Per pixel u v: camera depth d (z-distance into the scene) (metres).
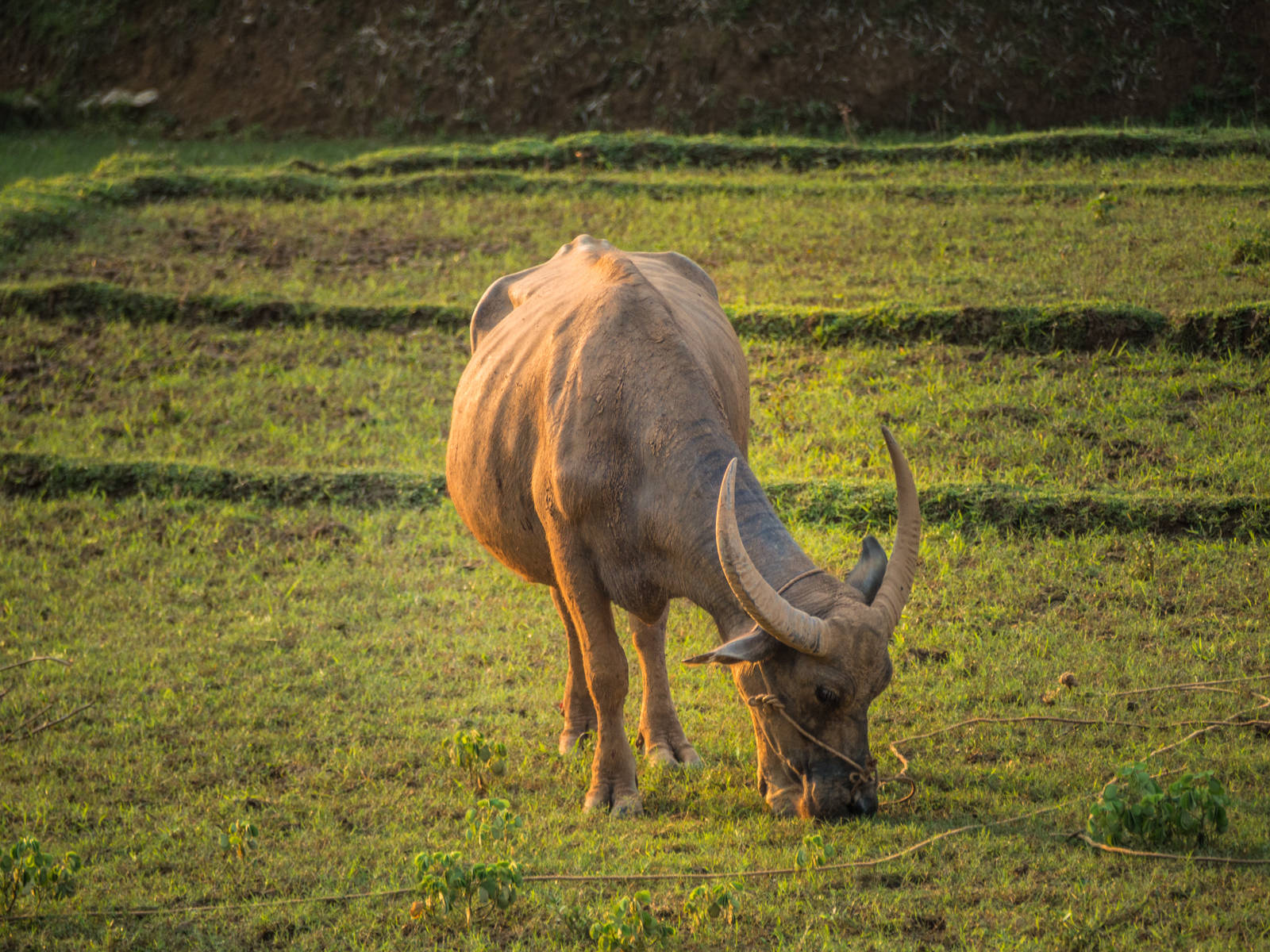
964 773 19.92
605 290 19.88
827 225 51.34
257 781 21.16
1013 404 34.81
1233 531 28.11
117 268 50.50
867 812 16.95
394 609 27.83
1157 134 58.47
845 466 32.41
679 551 17.78
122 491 34.44
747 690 17.30
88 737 22.84
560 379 19.28
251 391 40.06
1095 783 19.02
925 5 70.75
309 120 76.56
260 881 17.77
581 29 74.44
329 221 56.28
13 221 54.31
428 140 73.44
